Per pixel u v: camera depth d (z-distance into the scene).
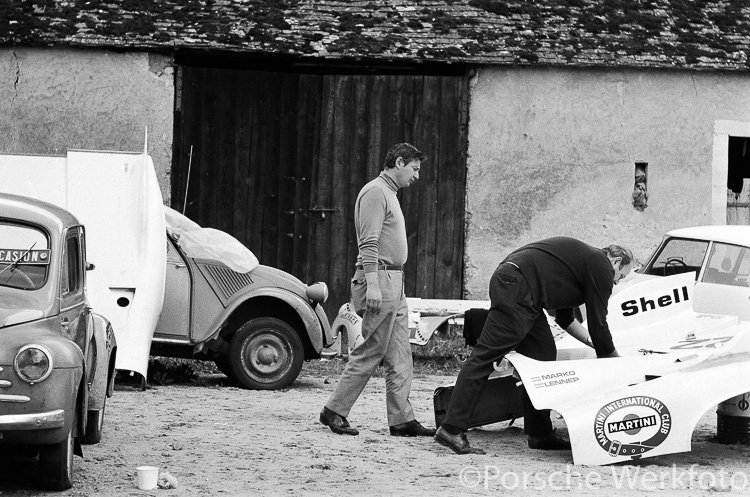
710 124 19.30
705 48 19.11
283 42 17.52
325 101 18.20
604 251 9.50
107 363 9.00
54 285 7.64
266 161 18.05
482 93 18.44
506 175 18.59
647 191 19.12
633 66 18.61
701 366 9.18
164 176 17.58
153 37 17.33
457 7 18.75
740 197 20.02
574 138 18.80
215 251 13.11
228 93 17.89
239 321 13.34
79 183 12.21
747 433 10.11
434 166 18.41
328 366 15.55
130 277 12.06
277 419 10.80
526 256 9.08
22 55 17.47
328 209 18.17
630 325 10.58
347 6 18.42
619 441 8.80
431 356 16.05
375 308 9.48
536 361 9.20
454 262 18.45
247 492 7.52
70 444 7.46
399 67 18.38
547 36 18.61
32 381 6.91
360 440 9.66
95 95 17.52
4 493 7.32
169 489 7.57
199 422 10.48
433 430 9.98
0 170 12.16
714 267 13.16
